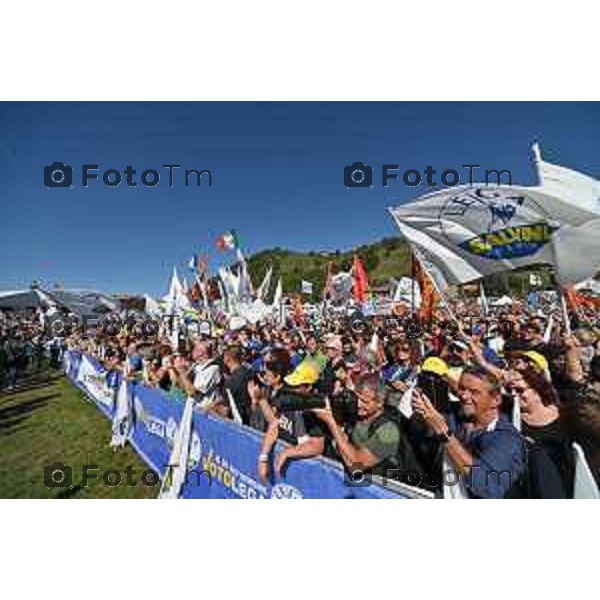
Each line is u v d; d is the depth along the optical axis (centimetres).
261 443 401
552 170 454
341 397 401
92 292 1447
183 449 516
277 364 445
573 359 427
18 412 1097
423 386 390
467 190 474
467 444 325
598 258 450
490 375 317
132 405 724
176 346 743
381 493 327
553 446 311
